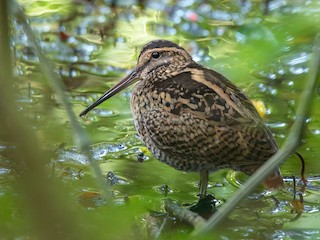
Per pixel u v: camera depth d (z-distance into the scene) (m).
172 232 8.98
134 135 12.45
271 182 9.44
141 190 10.44
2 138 10.27
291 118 12.66
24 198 3.77
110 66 14.82
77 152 11.27
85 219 5.10
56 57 15.09
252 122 9.77
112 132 12.52
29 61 14.26
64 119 12.36
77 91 13.96
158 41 11.20
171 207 7.31
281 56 5.47
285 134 12.33
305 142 11.82
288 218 9.72
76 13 16.67
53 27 16.16
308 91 5.74
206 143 9.89
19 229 6.64
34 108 11.36
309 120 12.50
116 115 13.20
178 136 10.11
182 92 10.20
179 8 16.81
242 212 9.88
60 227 3.79
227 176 11.16
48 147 10.68
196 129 9.93
